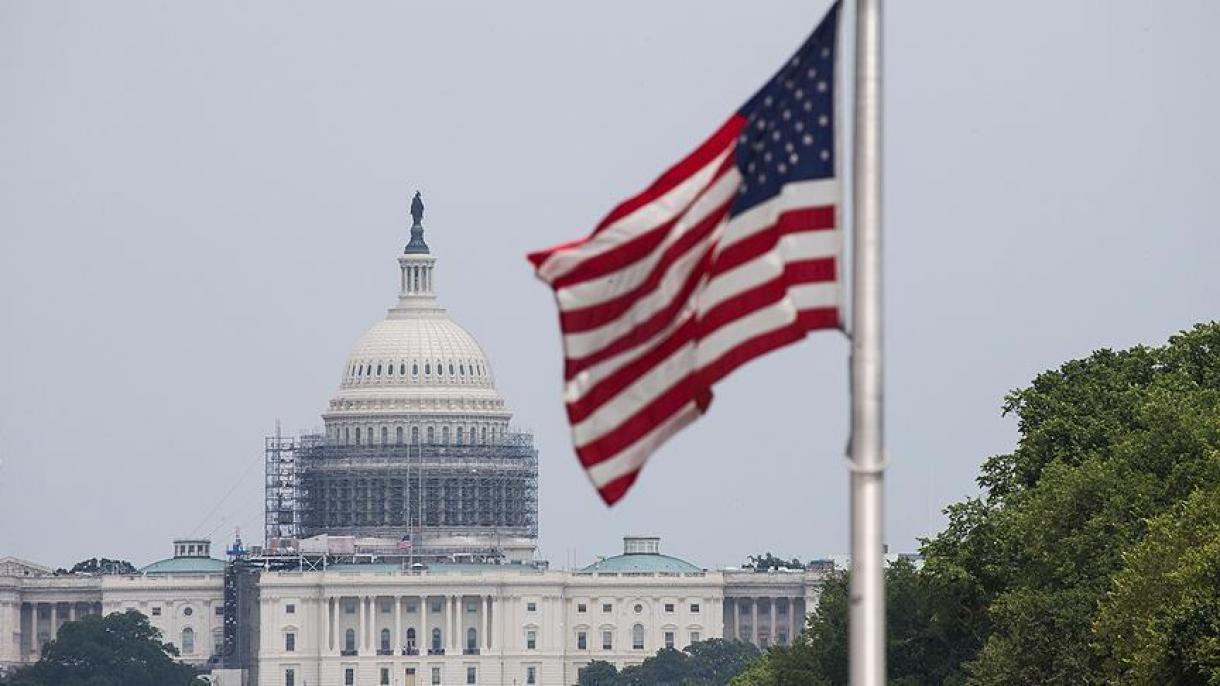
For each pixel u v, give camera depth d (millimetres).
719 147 140375
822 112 138875
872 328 133750
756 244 139750
